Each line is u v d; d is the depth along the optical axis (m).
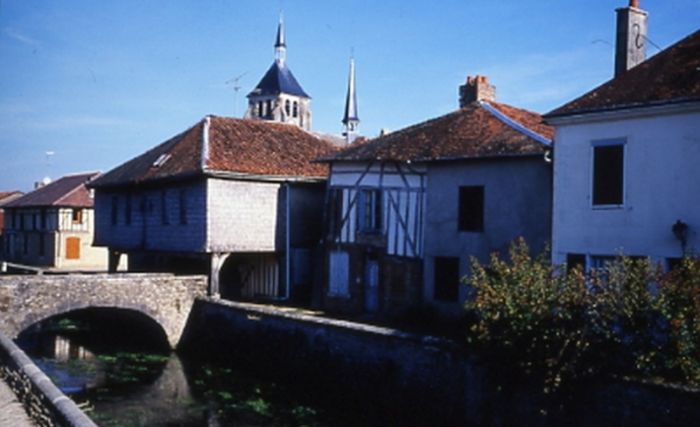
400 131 22.16
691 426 8.92
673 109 12.88
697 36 14.92
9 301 18.03
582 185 14.41
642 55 17.12
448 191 18.22
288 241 23.33
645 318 9.88
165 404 14.81
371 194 20.56
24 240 43.66
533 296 10.75
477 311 12.41
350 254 20.94
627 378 9.70
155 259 27.47
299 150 25.39
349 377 14.40
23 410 9.70
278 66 68.94
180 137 25.70
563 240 14.73
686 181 12.77
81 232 39.72
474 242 17.50
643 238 13.37
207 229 21.39
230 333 18.78
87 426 6.89
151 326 21.95
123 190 26.50
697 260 10.27
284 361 16.41
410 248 19.17
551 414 10.52
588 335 10.16
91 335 23.88
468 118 19.97
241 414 14.03
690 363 9.38
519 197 16.56
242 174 21.91
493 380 11.34
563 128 14.84
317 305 22.11
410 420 12.84
